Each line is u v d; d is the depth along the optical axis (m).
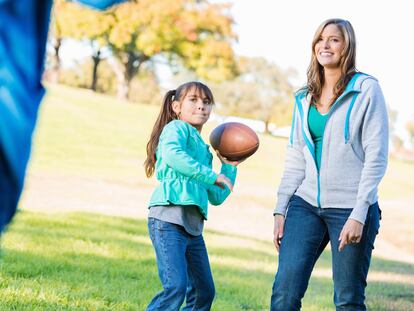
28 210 11.48
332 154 4.18
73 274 6.58
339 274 4.15
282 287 4.16
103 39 40.03
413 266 11.12
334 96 4.20
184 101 4.64
